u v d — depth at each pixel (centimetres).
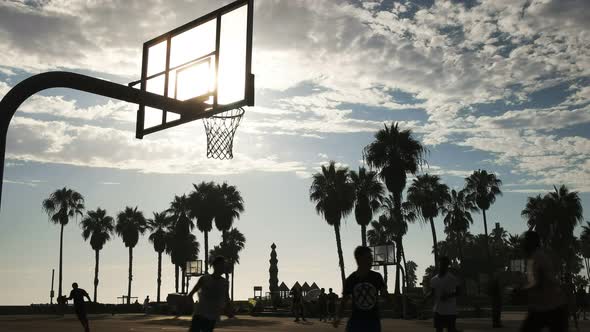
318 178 5747
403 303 3516
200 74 1152
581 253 10712
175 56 1214
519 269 6253
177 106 1149
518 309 5206
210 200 7169
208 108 1120
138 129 1255
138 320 3644
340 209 5644
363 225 5884
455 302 1127
